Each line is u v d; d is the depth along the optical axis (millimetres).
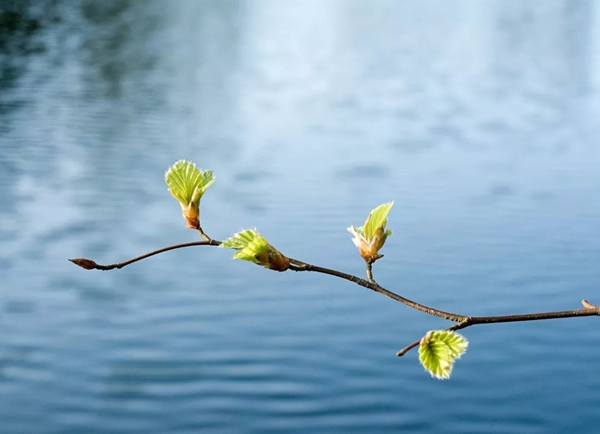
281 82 61812
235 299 21984
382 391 17250
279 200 31203
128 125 43656
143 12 95125
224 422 16156
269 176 35062
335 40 86562
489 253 24766
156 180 34188
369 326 20172
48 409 16703
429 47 83375
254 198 31500
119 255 26094
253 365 18344
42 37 71312
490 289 22266
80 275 24203
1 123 41781
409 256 24500
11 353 19094
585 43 88875
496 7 122625
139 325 20578
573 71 71250
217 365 18328
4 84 51438
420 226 27484
